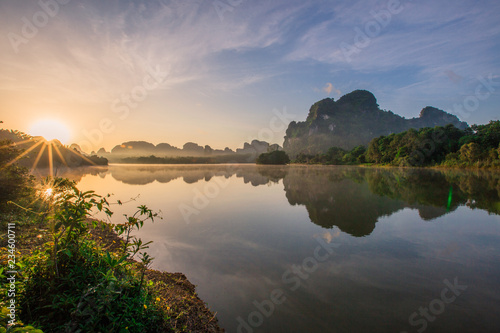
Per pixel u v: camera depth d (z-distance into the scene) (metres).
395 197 13.32
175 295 3.71
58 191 3.33
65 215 2.79
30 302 2.49
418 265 5.11
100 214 9.14
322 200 12.59
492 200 12.09
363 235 7.05
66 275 2.77
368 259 5.42
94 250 3.24
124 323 2.51
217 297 3.89
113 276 2.80
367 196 13.71
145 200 12.47
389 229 7.61
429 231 7.44
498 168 34.34
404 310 3.60
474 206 10.81
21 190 6.86
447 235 7.06
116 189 16.39
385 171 38.12
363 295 4.01
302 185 19.11
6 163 6.94
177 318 3.09
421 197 13.24
